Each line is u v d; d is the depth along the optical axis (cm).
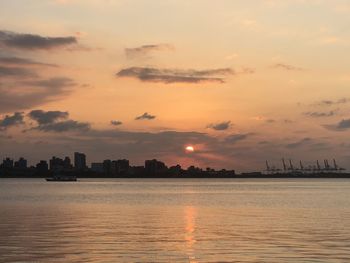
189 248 4319
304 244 4512
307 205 10481
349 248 4284
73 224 6322
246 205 10569
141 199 13438
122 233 5344
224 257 3888
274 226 6059
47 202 11681
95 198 13975
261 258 3838
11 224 6303
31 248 4309
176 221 6800
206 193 18450
